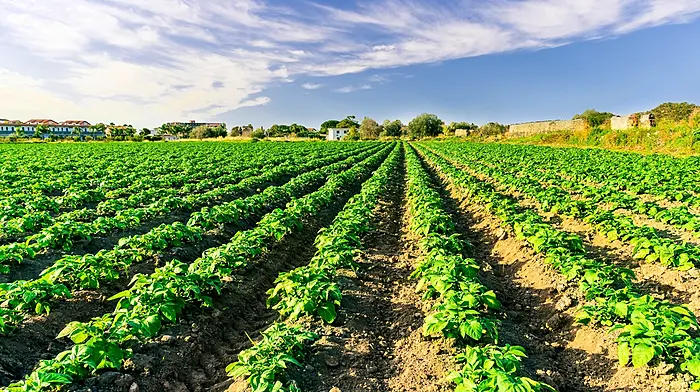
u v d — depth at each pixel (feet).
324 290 24.67
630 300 22.65
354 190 79.05
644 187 62.54
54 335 23.07
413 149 219.20
